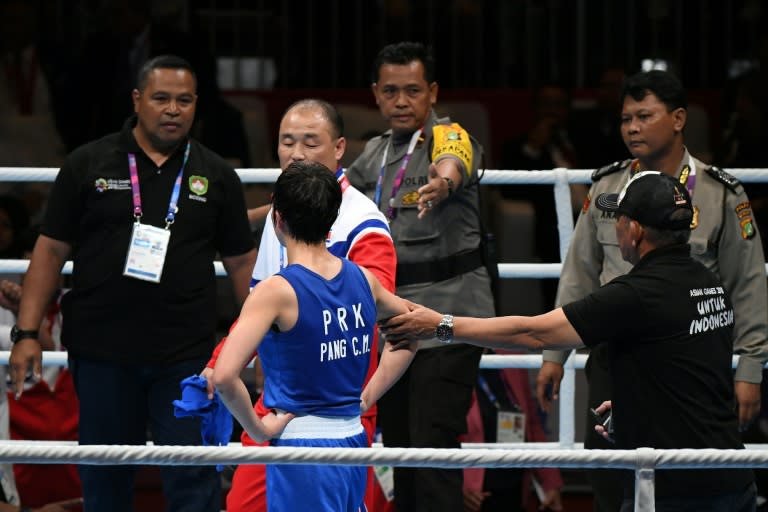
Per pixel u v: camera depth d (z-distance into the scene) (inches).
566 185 490.9
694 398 350.0
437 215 447.8
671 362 349.7
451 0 923.4
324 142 404.5
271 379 348.8
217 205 432.5
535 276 495.5
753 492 365.4
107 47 836.6
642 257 362.0
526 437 581.0
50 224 428.5
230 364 324.2
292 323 339.0
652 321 349.4
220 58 925.2
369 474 403.9
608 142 831.1
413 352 373.4
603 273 443.8
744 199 429.1
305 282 341.7
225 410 358.3
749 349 425.4
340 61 925.8
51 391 597.6
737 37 920.9
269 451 310.5
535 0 927.0
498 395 563.8
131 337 418.6
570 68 930.7
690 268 358.6
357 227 395.5
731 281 429.4
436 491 442.3
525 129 906.7
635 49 925.8
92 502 427.2
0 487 555.5
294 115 406.6
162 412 422.3
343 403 349.7
